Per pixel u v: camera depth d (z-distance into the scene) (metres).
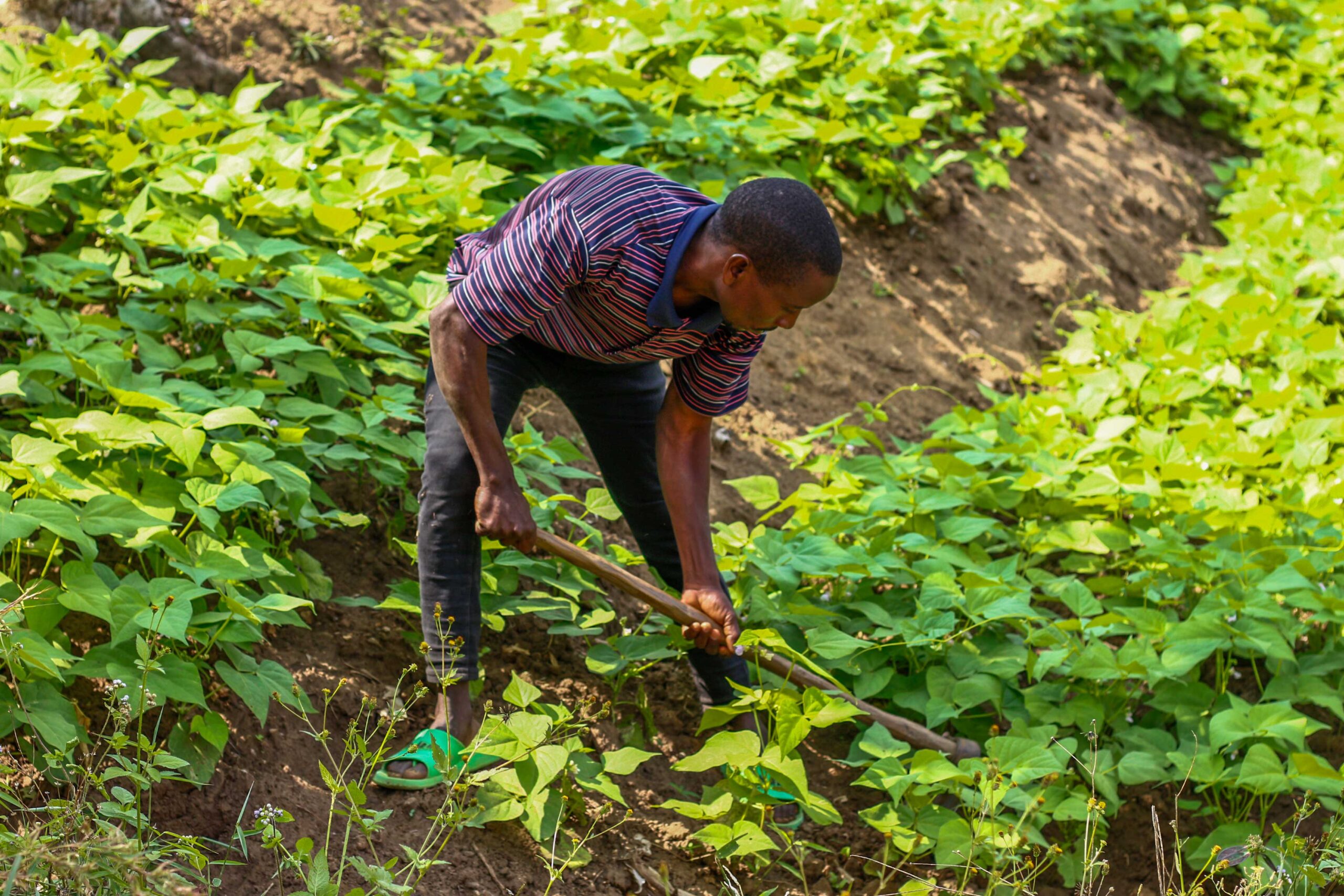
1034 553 4.33
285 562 3.44
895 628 3.55
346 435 3.68
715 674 3.27
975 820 3.03
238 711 3.01
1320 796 3.17
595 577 3.71
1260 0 9.09
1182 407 5.31
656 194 2.63
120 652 2.75
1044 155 6.95
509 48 5.68
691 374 2.96
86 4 5.32
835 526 3.90
